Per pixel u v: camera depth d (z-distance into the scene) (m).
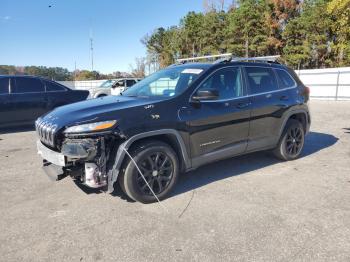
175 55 55.75
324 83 21.16
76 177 4.19
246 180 5.13
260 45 39.03
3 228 3.74
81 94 11.15
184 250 3.23
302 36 37.94
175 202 4.34
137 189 4.18
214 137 4.84
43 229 3.70
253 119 5.30
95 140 3.92
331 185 4.88
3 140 8.84
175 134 4.40
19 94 9.89
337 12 17.73
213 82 4.89
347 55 33.44
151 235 3.52
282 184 4.95
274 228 3.61
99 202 4.39
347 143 7.66
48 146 4.36
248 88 5.32
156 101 4.39
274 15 39.16
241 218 3.86
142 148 4.16
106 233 3.58
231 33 40.94
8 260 3.13
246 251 3.19
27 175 5.62
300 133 6.25
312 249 3.20
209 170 5.64
